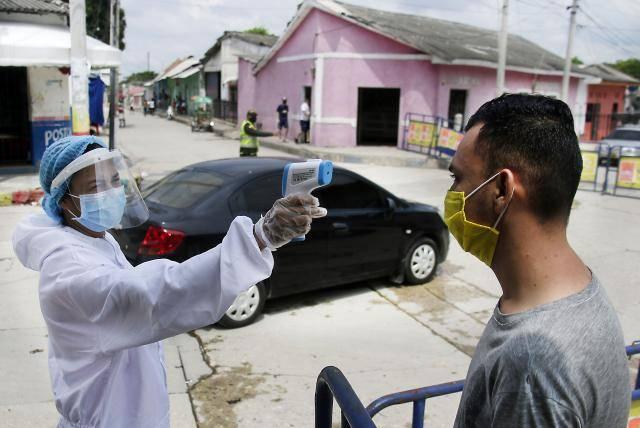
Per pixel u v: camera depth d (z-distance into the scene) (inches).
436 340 195.6
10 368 162.4
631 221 402.3
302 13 807.1
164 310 58.2
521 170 44.9
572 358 40.0
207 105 1274.6
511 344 42.2
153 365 75.7
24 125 490.0
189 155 720.3
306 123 837.8
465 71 781.9
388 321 211.2
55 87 493.7
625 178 505.0
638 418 96.8
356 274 230.8
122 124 1305.4
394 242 239.9
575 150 45.1
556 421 39.0
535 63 906.1
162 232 186.2
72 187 70.9
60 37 450.3
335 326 205.2
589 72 1075.9
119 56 444.5
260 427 140.3
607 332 42.3
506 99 48.0
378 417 147.8
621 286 260.2
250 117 496.4
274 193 211.2
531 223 45.4
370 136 900.0
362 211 229.6
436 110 773.3
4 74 476.7
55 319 67.0
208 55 1467.8
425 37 826.2
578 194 517.0
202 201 199.8
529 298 45.4
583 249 324.2
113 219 73.5
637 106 1528.1
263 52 1253.7
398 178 574.9
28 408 142.6
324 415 70.7
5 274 242.5
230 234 57.4
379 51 772.6
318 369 171.2
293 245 209.0
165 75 2176.4
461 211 48.8
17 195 381.4
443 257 261.1
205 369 168.7
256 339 191.3
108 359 68.3
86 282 61.5
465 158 48.9
